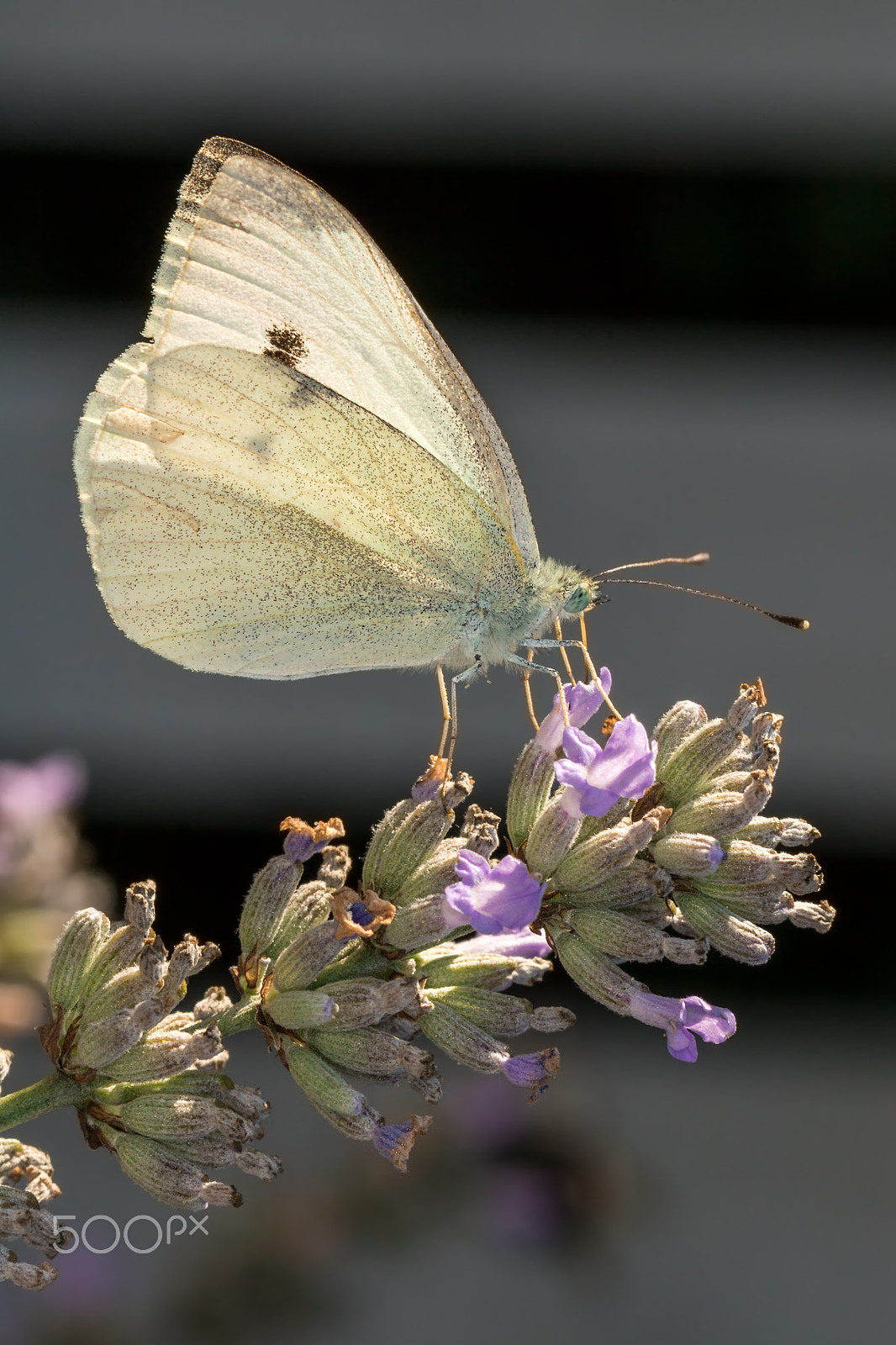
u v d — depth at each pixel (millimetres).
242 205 381
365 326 384
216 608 384
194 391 381
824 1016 525
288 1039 366
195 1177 363
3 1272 362
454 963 367
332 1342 421
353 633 387
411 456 384
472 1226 405
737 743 369
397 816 369
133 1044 363
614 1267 423
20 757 517
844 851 548
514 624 389
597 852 366
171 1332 399
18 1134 440
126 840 521
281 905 367
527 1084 365
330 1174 404
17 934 397
